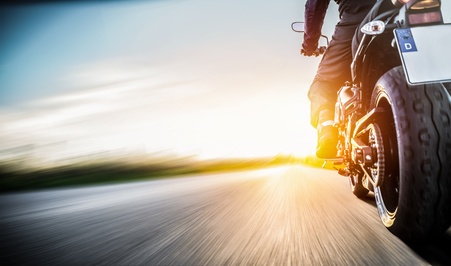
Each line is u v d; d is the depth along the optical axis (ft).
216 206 10.43
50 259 6.23
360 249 5.23
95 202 14.35
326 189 12.60
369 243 5.46
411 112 4.74
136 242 6.79
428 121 4.65
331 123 7.50
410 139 4.66
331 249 5.34
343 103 6.98
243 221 7.87
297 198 10.76
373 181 5.97
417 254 4.88
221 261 5.23
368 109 6.56
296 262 4.92
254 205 10.02
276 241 5.99
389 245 5.31
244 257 5.32
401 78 5.04
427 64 4.50
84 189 22.81
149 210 10.80
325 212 8.13
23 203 16.83
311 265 4.77
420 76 4.45
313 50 9.43
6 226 10.35
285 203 9.91
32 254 6.70
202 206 10.62
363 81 6.37
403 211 4.90
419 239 4.97
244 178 21.91
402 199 4.85
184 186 18.93
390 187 5.98
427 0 4.68
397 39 4.68
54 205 14.74
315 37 8.80
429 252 4.93
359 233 6.08
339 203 9.25
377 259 4.79
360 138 6.47
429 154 4.58
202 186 17.74
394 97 4.97
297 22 8.96
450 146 4.58
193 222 8.23
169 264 5.32
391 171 5.60
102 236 7.66
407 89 4.88
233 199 11.66
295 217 7.83
